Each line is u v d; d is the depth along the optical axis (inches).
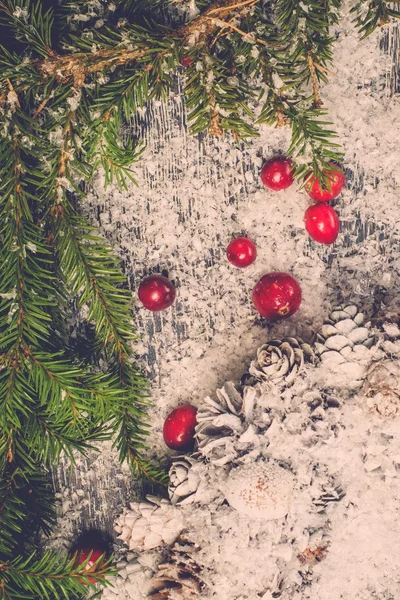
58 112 15.7
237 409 16.6
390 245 17.7
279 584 16.3
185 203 17.9
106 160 15.8
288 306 17.1
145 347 18.0
